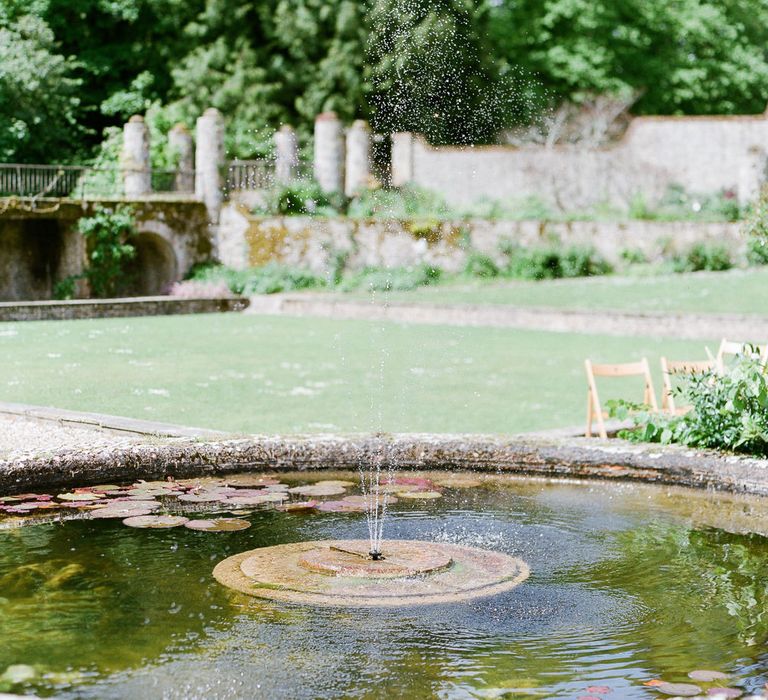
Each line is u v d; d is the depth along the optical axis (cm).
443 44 3297
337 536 552
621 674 377
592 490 673
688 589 475
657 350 1584
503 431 919
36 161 2742
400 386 1184
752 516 609
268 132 3078
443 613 438
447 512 609
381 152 3225
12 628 413
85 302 2000
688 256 2648
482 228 2647
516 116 3434
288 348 1552
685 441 724
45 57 2739
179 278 2467
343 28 3192
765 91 3791
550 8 3509
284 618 427
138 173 2448
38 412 852
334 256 2533
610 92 3475
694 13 3662
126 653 389
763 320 1733
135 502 603
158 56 3234
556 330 1881
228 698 353
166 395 1078
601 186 3259
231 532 552
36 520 566
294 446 695
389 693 359
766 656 395
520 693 360
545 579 487
